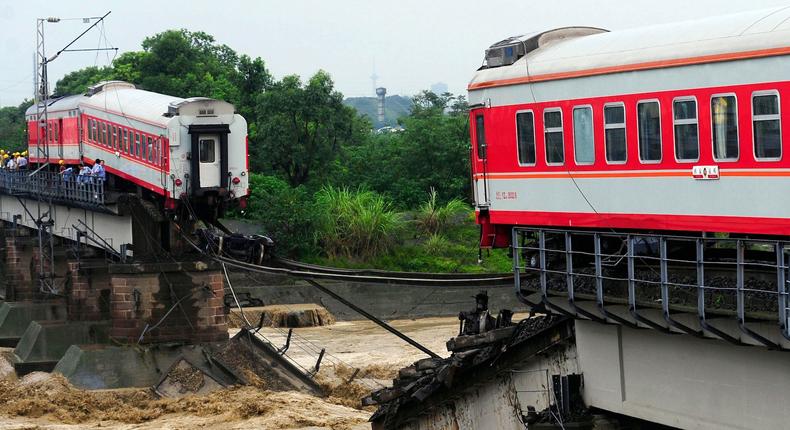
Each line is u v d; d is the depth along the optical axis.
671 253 31.80
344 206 102.44
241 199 62.06
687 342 30.22
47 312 88.50
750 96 27.08
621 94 30.72
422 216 107.00
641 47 30.31
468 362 37.41
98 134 74.56
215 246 60.28
